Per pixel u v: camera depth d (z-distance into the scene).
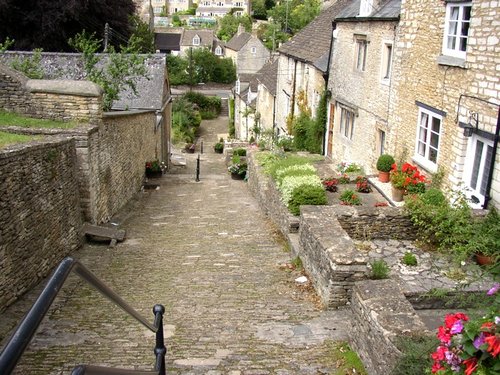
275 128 31.52
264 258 10.96
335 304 7.95
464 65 10.66
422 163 12.74
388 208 10.27
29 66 17.73
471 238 8.91
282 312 7.89
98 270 10.19
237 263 10.60
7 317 7.62
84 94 13.05
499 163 9.63
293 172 13.46
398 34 14.02
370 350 5.87
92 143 12.77
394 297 6.23
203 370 6.04
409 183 12.30
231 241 12.59
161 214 16.27
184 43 87.62
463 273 8.51
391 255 9.36
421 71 12.74
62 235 10.75
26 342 1.83
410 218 10.05
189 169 32.62
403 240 10.15
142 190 20.95
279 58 30.61
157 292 8.87
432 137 12.44
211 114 65.75
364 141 16.86
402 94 13.91
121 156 16.81
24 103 13.24
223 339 6.91
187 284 9.29
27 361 6.19
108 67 19.62
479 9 10.10
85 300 8.31
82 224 12.36
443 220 9.59
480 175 10.52
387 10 15.12
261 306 8.16
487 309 4.75
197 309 8.03
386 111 15.05
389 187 13.91
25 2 28.39
